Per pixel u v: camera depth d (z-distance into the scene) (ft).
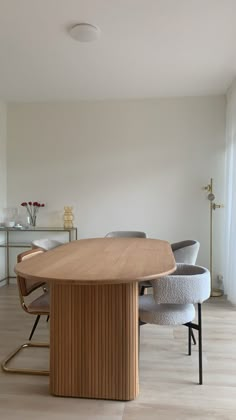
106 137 15.25
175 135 14.89
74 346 6.37
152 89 13.76
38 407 6.13
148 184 15.07
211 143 14.70
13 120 15.74
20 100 15.24
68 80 12.67
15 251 15.92
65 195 15.53
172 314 6.82
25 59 10.69
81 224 15.47
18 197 15.80
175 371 7.51
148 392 6.63
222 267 14.43
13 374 7.34
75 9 7.89
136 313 6.35
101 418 5.81
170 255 7.58
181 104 14.82
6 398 6.42
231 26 8.71
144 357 8.21
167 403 6.27
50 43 9.59
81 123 15.35
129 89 13.76
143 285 9.61
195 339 9.28
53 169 15.56
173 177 14.94
